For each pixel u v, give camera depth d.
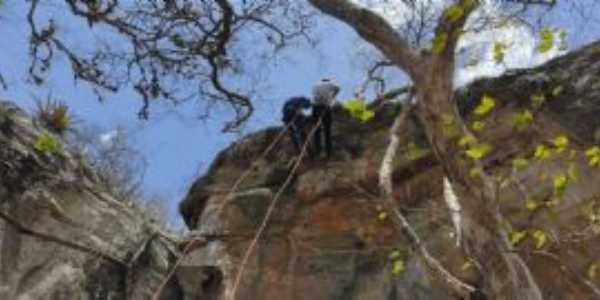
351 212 16.45
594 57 15.58
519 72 15.85
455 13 8.56
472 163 8.77
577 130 14.73
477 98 15.98
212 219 17.69
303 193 16.89
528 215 13.88
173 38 14.31
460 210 9.27
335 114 17.62
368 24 9.36
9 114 21.52
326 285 16.14
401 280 15.17
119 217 22.08
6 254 19.88
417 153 14.12
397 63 9.20
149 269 21.34
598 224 11.42
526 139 15.06
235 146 18.47
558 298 13.39
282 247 16.88
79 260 20.75
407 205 15.89
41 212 20.84
